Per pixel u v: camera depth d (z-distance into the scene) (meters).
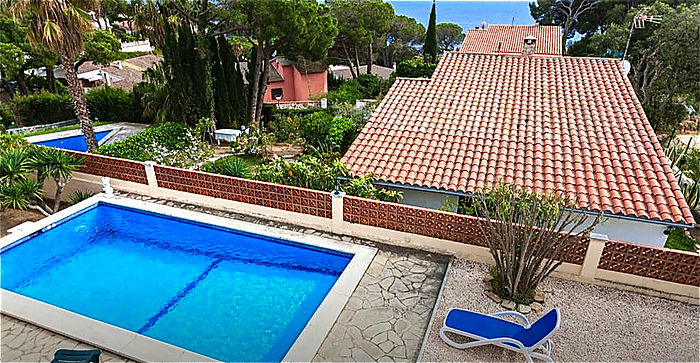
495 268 8.04
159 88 23.67
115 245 10.55
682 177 14.84
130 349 6.41
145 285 8.84
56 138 23.83
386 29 39.66
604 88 13.73
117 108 28.92
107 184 12.12
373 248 9.38
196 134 20.83
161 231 11.32
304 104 30.20
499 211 7.66
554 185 9.80
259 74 25.22
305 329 6.88
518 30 28.92
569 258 8.10
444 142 11.91
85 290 8.65
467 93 14.29
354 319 7.16
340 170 11.00
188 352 6.39
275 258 9.99
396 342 6.64
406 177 10.70
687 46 24.44
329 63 47.69
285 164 11.49
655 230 9.26
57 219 10.97
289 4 21.25
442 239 9.07
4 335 6.75
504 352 6.44
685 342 6.60
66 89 35.66
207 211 11.34
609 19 35.31
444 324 6.60
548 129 11.88
